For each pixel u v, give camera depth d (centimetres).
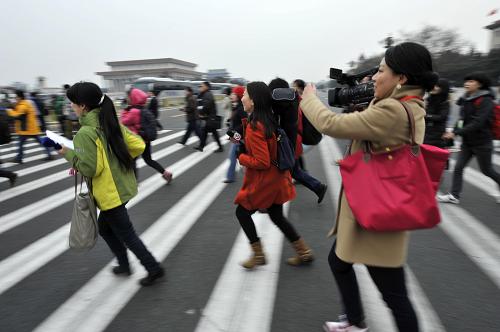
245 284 307
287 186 317
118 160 286
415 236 399
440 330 243
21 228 457
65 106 1298
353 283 223
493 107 450
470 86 460
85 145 268
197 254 369
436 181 184
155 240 406
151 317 265
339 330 236
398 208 166
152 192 602
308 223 444
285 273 324
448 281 305
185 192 598
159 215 489
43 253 381
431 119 500
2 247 399
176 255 368
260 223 446
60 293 302
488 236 395
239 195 314
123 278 323
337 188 596
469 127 456
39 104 1301
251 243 325
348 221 196
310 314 264
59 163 883
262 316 263
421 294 286
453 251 361
